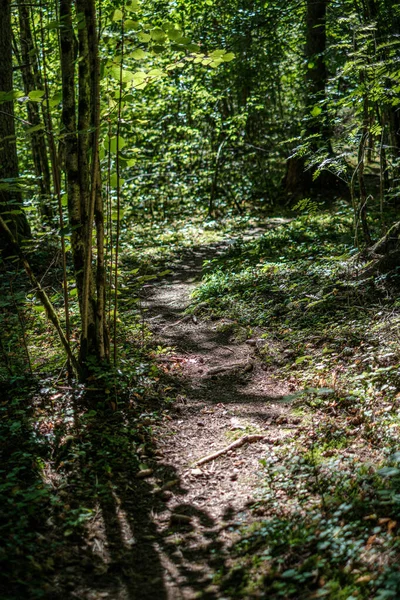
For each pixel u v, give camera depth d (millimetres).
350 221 11297
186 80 15500
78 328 6992
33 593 2852
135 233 14367
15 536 3172
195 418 5074
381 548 2922
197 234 14156
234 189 17641
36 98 4441
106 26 5117
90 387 5020
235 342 6973
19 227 9398
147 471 4125
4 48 9156
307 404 5016
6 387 5289
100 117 5105
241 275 9039
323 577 2826
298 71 18375
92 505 3713
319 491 3639
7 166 9352
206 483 4008
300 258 9422
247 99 16781
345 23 8406
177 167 19203
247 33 13938
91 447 4320
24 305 7688
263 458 4223
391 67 7211
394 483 3463
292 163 16531
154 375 5832
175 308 8617
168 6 14656
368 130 7707
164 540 3420
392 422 4305
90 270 4957
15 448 4219
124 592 2971
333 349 5938
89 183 5168
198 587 2986
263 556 3113
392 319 6059
